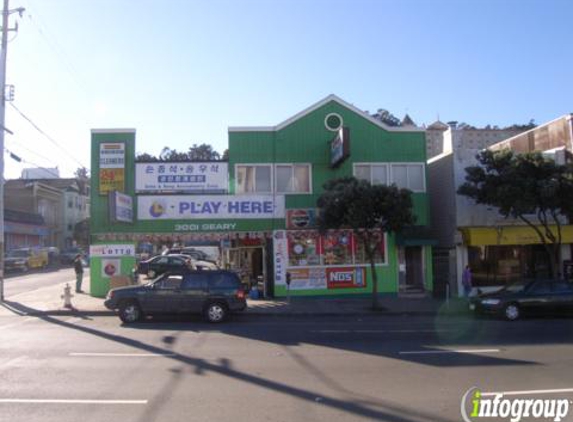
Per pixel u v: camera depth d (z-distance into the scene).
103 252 23.17
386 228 18.94
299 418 6.52
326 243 22.92
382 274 23.08
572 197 19.41
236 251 28.41
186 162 22.92
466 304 20.62
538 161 20.03
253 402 7.23
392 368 9.41
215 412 6.77
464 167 23.80
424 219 23.36
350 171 23.27
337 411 6.80
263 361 10.09
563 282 17.61
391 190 18.77
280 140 23.17
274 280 22.59
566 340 12.66
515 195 19.56
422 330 14.65
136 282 23.86
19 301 21.44
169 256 29.48
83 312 18.58
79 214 69.19
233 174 22.89
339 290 22.80
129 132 22.95
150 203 22.58
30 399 7.39
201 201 22.69
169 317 17.73
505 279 23.98
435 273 25.00
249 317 18.17
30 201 57.84
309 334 13.89
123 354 10.83
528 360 10.09
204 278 16.58
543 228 23.44
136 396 7.55
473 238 22.92
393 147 23.55
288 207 22.95
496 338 13.05
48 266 45.97
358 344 12.15
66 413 6.74
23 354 10.80
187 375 8.88
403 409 6.89
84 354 10.82
